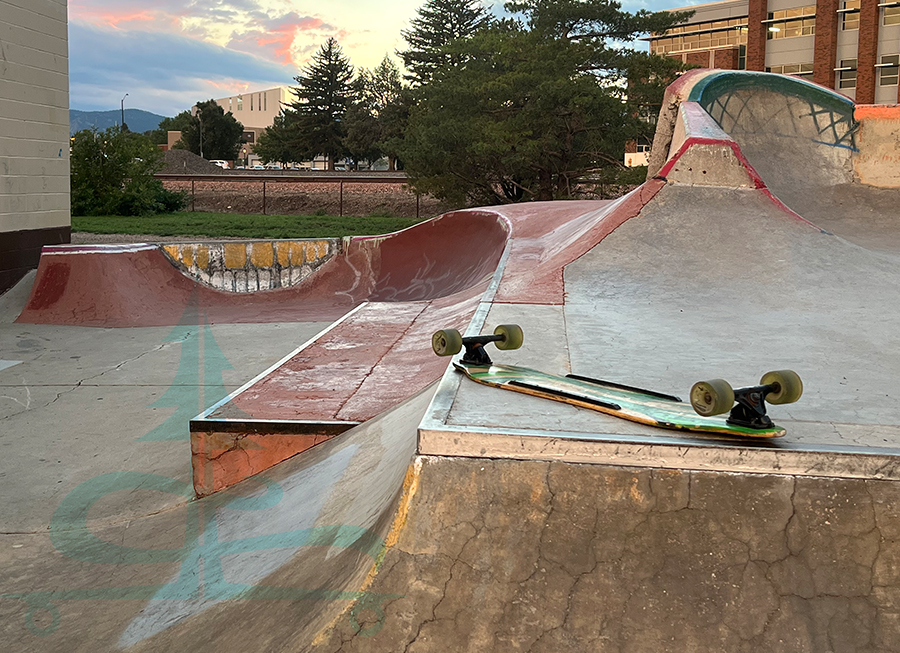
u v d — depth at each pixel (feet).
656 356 12.33
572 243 22.88
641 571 7.31
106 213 98.37
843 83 139.33
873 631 6.97
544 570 7.38
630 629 7.09
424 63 185.88
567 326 14.56
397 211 113.39
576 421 8.48
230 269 41.06
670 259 19.66
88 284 34.91
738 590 7.18
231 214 106.63
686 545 7.38
